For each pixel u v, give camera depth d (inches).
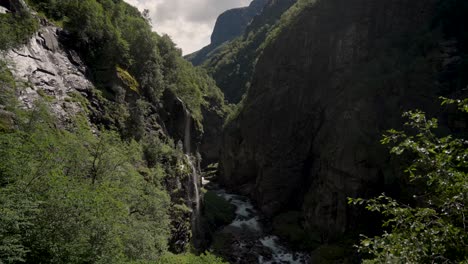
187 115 1908.2
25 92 868.0
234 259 1514.5
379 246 269.3
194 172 1633.9
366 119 1807.3
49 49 1090.1
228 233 1811.0
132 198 852.0
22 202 401.4
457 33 1956.2
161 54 1973.4
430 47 1953.7
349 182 1684.3
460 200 244.2
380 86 1893.5
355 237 1540.4
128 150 975.6
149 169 1165.7
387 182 1541.6
